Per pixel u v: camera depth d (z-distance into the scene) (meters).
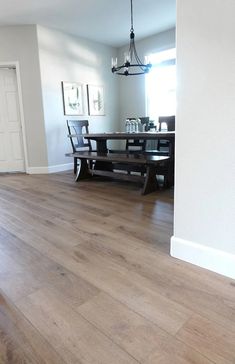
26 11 3.90
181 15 1.32
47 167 4.90
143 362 0.91
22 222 2.28
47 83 4.68
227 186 1.32
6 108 4.84
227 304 1.19
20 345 0.99
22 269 1.52
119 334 1.04
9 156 5.02
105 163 4.29
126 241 1.87
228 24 1.18
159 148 4.54
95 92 5.52
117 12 4.05
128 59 3.47
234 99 1.22
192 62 1.32
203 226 1.46
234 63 1.19
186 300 1.22
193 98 1.36
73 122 4.65
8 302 1.24
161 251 1.71
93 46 5.36
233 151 1.27
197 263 1.51
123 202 2.86
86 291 1.31
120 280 1.39
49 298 1.26
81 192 3.34
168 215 2.40
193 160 1.42
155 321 1.10
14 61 4.52
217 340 1.00
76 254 1.69
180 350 0.96
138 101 5.70
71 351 0.96
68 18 4.22
